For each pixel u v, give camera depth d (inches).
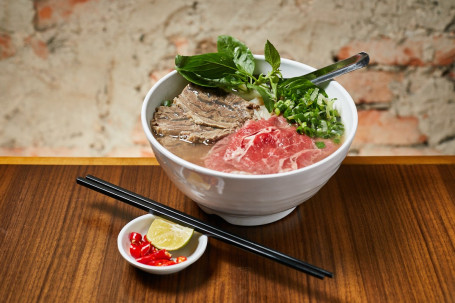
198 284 22.2
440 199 25.8
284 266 22.9
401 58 40.0
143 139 42.7
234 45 26.5
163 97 25.9
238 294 21.9
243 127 24.4
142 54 40.1
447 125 41.9
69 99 41.3
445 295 22.0
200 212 25.2
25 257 23.0
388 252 23.5
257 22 39.2
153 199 25.7
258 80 25.9
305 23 39.1
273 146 23.5
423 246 23.7
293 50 40.1
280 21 39.1
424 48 39.6
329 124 24.7
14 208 25.0
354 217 25.0
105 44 39.6
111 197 24.9
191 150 23.8
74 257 23.0
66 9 38.4
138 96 41.4
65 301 21.5
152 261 22.5
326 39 39.6
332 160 21.9
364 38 39.5
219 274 22.6
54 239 23.7
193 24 39.3
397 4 38.3
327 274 21.5
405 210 25.3
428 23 38.8
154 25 39.2
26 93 41.0
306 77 25.9
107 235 24.0
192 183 22.1
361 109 41.7
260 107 26.0
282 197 22.0
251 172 22.5
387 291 22.1
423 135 42.4
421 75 40.5
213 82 26.1
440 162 27.7
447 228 24.5
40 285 22.0
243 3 38.5
